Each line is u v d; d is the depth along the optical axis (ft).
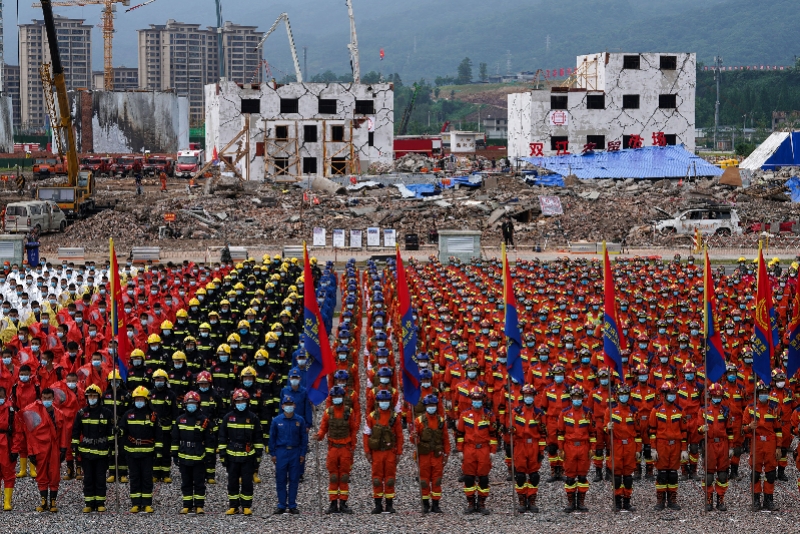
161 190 360.69
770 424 73.20
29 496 77.61
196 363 91.25
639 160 370.32
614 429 72.95
